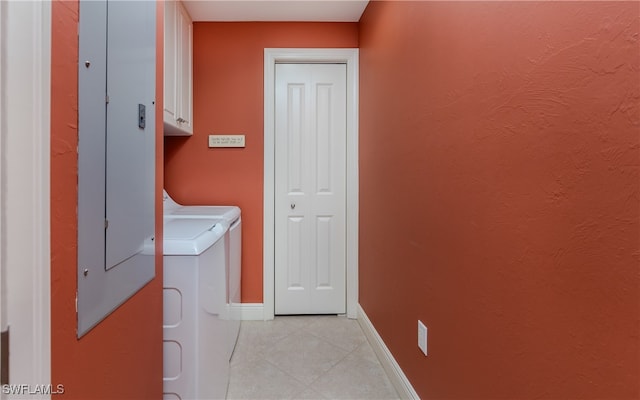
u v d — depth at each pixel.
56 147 0.51
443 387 1.14
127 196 0.76
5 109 0.39
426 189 1.27
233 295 1.95
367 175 2.17
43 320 0.46
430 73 1.23
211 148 2.39
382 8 1.82
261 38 2.39
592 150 0.59
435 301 1.20
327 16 2.33
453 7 1.06
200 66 2.37
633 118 0.52
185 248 1.16
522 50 0.76
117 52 0.71
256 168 2.42
